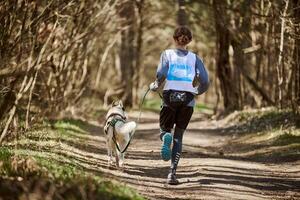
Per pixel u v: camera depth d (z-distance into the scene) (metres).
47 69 19.14
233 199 9.27
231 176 11.52
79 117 25.67
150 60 57.19
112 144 11.41
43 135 14.86
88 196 7.16
